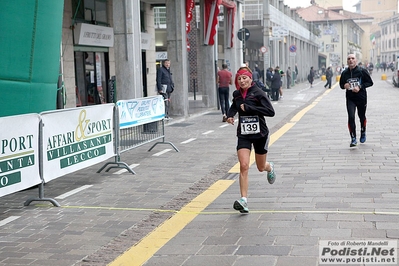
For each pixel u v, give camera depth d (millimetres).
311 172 8500
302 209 6344
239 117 6395
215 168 9375
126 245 5402
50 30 8375
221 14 28422
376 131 13180
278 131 14141
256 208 6512
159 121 11508
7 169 6375
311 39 69625
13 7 7680
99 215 6562
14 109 7930
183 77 18453
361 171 8398
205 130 15188
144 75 22359
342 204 6480
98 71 18484
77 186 8281
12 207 7098
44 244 5516
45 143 7098
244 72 6297
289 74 42375
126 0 14281
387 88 38844
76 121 7875
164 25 31281
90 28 17047
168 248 5242
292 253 4879
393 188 7211
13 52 7781
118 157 9273
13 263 4977
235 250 5059
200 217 6281
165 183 8289
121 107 9422
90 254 5168
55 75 8773
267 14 37000
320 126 14859
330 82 40938
